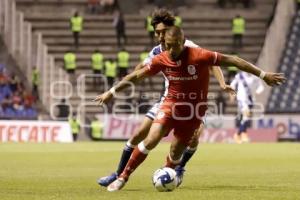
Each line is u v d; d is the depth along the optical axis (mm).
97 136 110938
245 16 136500
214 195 28547
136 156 30047
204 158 58781
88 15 136500
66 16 135750
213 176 40094
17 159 57594
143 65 33375
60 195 28469
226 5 138125
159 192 29641
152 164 50906
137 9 138125
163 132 29922
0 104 115688
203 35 134375
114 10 136750
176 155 30609
